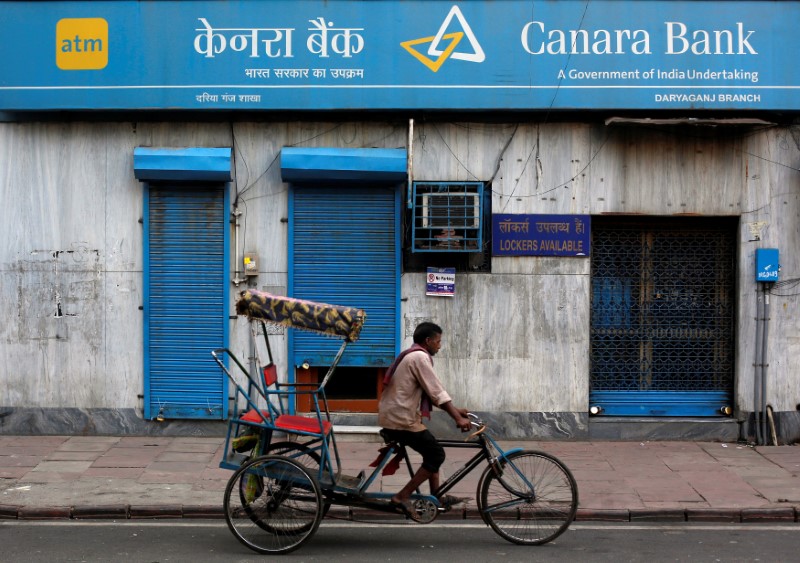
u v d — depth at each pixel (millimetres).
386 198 9719
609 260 9969
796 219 9688
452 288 9711
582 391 9789
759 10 9414
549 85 9453
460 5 9445
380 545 6461
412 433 6371
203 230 9711
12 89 9461
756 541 6590
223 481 8016
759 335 9711
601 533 6836
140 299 9750
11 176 9719
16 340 9773
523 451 6504
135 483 7918
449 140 9727
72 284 9750
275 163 9711
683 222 9930
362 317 6445
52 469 8375
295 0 9445
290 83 9461
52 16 9453
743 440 9727
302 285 9734
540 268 9766
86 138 9695
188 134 9719
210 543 6461
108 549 6270
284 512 6312
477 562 6012
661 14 9422
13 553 6141
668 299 9977
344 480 6570
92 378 9766
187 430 9789
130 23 9445
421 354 6398
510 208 9734
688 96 9430
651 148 9703
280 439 8750
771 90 9422
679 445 9609
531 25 9461
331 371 6484
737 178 9688
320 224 9727
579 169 9727
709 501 7488
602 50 9438
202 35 9445
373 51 9469
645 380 9984
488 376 9766
